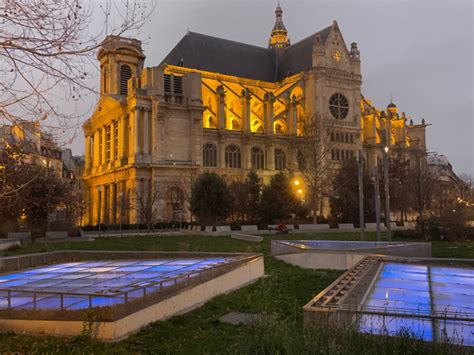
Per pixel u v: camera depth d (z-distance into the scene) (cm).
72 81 1044
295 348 790
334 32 10981
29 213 4600
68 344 1048
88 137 10406
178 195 8150
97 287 1358
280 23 14812
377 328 884
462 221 4391
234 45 11769
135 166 7900
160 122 8169
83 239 4562
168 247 3675
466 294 1137
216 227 5438
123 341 1103
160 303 1311
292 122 10038
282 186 6719
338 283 1222
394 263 1664
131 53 10100
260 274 2064
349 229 5919
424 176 7531
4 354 993
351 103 10856
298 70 11244
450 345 771
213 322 1296
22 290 1218
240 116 9988
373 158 11144
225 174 8600
